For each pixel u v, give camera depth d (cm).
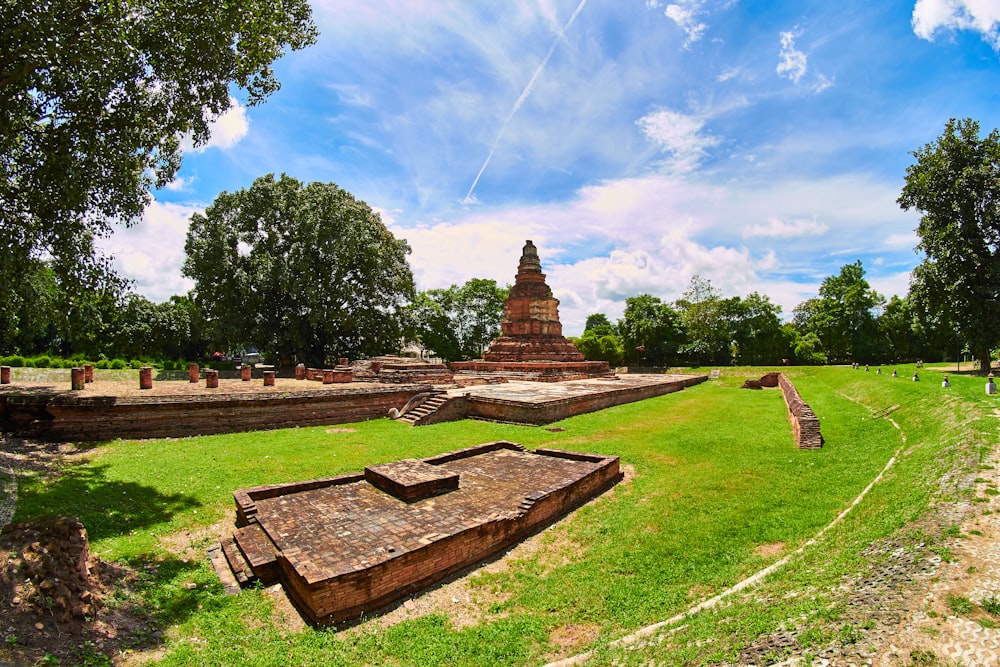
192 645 621
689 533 949
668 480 1282
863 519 879
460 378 3553
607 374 4428
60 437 1530
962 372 3123
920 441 1296
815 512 1011
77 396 1559
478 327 5841
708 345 6231
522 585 805
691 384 4525
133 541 872
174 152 1512
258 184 4012
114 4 1122
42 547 636
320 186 4153
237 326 3828
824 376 4088
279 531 876
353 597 702
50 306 1502
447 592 782
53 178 1184
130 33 1197
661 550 892
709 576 797
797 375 4759
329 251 3878
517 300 4322
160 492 1109
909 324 5566
